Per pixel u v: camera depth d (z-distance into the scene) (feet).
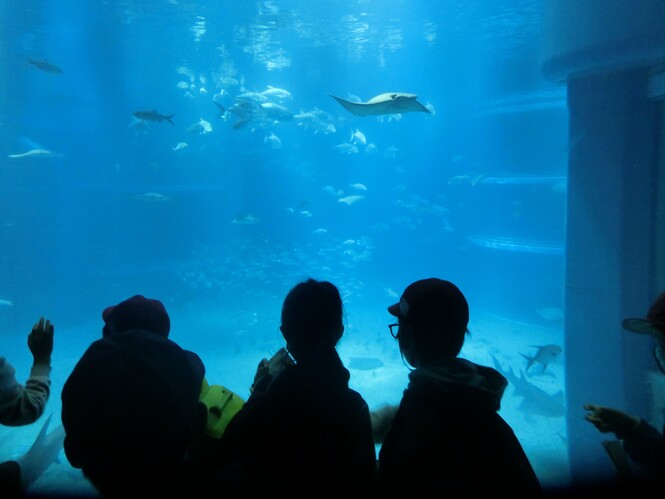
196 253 79.10
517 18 55.47
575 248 18.83
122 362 5.99
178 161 86.17
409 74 95.45
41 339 7.82
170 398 5.96
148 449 5.68
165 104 103.76
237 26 59.57
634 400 17.43
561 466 19.31
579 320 18.85
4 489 6.46
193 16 55.42
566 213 19.19
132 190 77.97
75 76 86.33
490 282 62.75
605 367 18.10
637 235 17.19
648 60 16.01
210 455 6.45
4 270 70.49
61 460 17.20
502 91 77.20
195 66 84.48
